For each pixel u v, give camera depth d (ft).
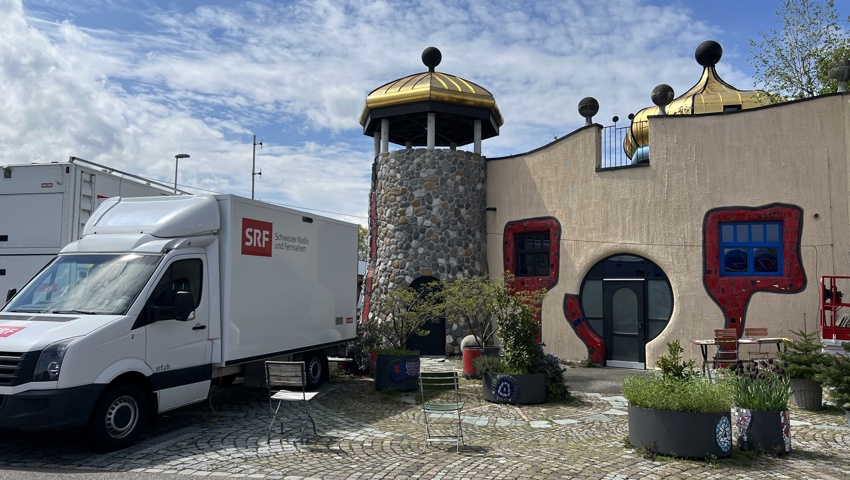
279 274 34.12
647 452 22.91
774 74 78.74
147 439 25.63
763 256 47.24
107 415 23.31
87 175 34.65
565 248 54.80
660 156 50.55
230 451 23.79
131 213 29.17
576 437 26.32
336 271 41.65
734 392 24.26
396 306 50.80
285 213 34.96
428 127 60.03
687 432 22.49
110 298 25.08
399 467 21.57
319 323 39.06
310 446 24.70
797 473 20.84
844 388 27.48
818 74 76.33
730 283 47.42
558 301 54.54
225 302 29.32
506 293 38.40
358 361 45.27
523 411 32.12
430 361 53.78
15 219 34.12
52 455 22.93
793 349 35.60
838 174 44.86
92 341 22.53
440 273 57.98
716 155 48.67
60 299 25.52
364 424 29.09
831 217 44.80
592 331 52.85
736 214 47.65
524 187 58.49
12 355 21.58
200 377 27.91
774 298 45.96
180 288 27.04
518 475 20.56
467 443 25.29
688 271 48.78
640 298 51.01
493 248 60.08
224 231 29.73
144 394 24.93
